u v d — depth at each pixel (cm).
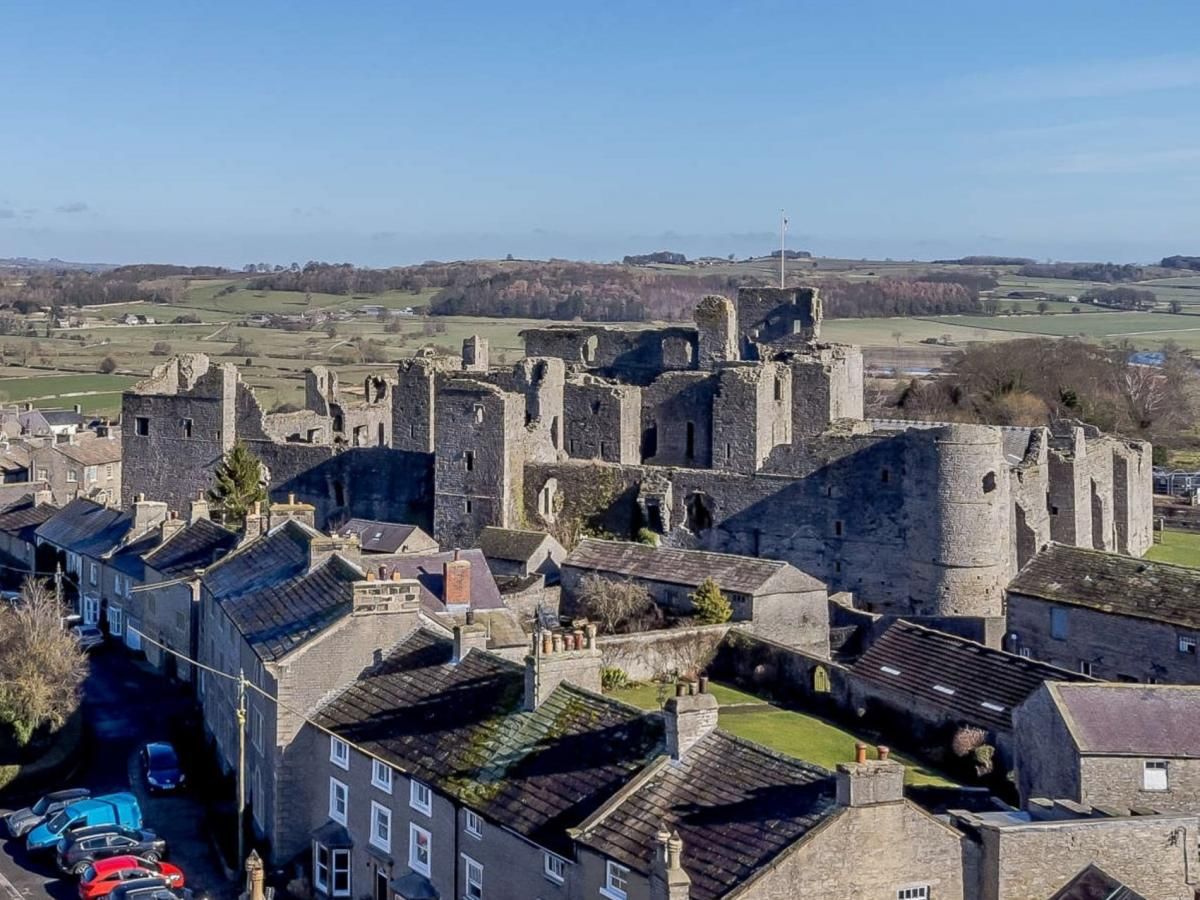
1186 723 6100
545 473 11812
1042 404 17762
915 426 11950
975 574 10212
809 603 9538
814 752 7394
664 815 4584
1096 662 8325
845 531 10706
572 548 11106
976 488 10181
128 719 8219
